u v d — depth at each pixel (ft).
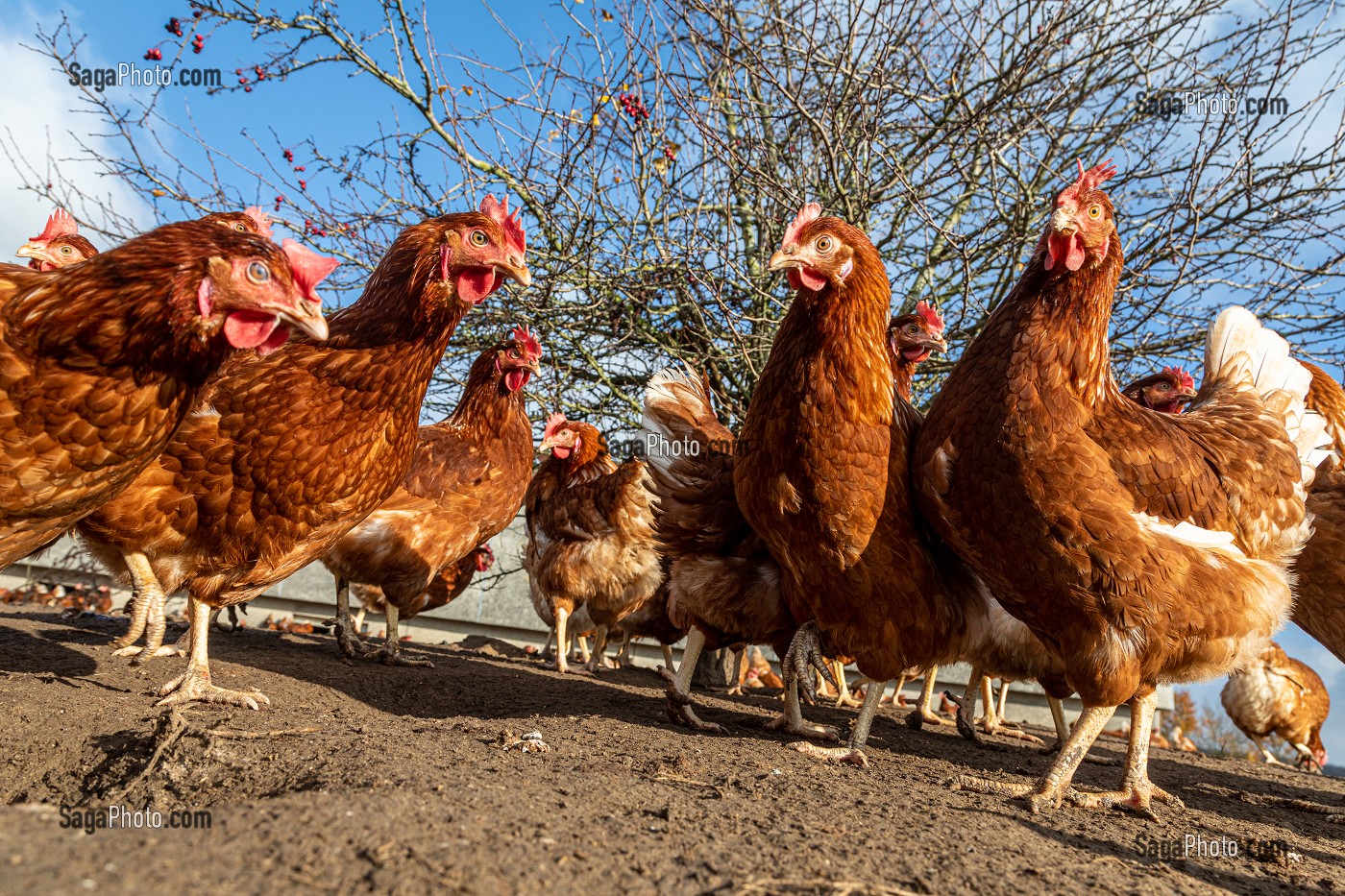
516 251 2.28
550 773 1.71
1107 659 1.87
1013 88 4.13
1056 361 1.88
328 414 2.10
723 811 1.58
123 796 1.60
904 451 2.19
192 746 1.76
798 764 2.10
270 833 1.21
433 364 2.30
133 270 1.52
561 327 4.28
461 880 1.13
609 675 4.00
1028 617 2.00
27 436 1.51
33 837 1.10
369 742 1.83
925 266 4.26
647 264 4.17
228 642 3.42
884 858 1.40
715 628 2.67
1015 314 1.96
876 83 4.27
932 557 2.24
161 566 2.16
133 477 1.69
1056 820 1.81
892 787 1.96
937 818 1.68
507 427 3.39
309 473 2.12
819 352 2.10
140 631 2.77
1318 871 1.77
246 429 2.04
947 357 4.25
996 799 1.94
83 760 1.78
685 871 1.27
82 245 3.38
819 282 2.10
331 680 2.88
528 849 1.26
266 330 1.64
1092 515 1.82
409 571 3.19
